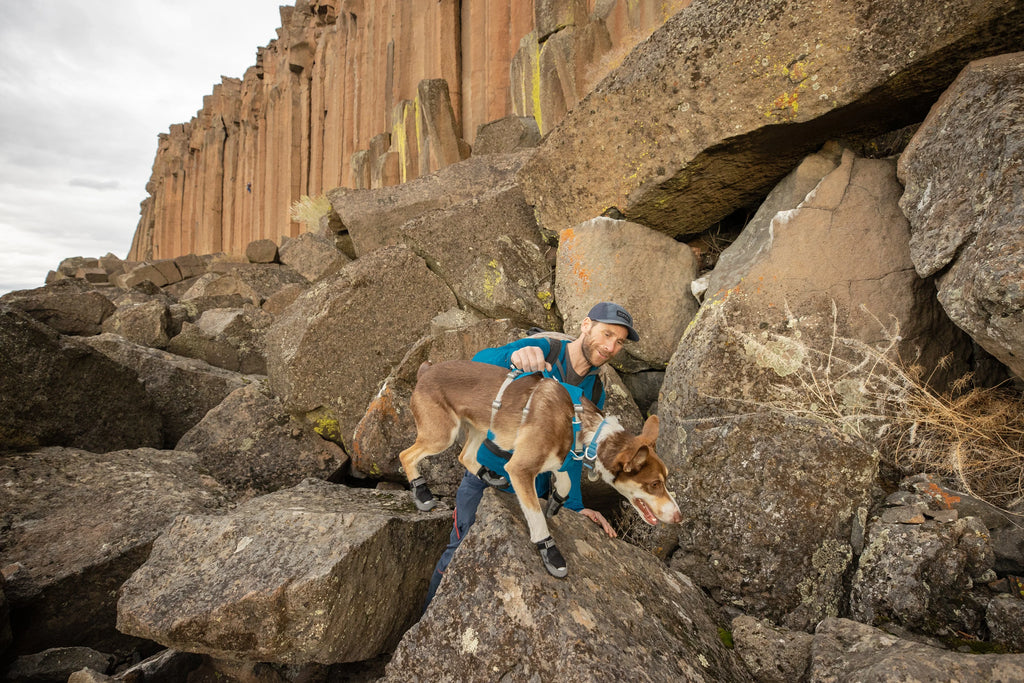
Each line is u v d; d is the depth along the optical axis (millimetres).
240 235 36844
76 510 4109
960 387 3684
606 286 5117
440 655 2625
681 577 3381
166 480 4539
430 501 3500
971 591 2861
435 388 3270
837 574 3211
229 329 9359
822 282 3822
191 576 3109
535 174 5809
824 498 3316
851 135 4348
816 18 3928
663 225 5387
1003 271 2777
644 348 4973
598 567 2865
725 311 3924
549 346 3246
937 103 3688
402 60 19109
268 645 2893
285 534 3197
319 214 15289
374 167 19234
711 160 4578
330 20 27906
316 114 27734
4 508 4055
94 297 10203
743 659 2893
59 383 5078
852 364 3672
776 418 3527
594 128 5137
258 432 5703
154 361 6930
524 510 2672
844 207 3975
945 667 2328
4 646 3357
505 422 2920
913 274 3713
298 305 6078
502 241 6000
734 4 4254
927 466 3357
